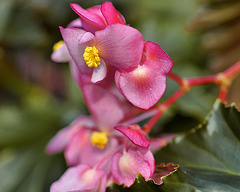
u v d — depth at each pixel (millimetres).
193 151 178
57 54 181
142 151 163
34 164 293
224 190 162
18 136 300
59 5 299
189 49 299
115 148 177
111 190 163
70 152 189
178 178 164
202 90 271
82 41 158
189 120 247
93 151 186
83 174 168
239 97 253
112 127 183
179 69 292
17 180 290
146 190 160
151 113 198
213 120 178
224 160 174
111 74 170
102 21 163
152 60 162
